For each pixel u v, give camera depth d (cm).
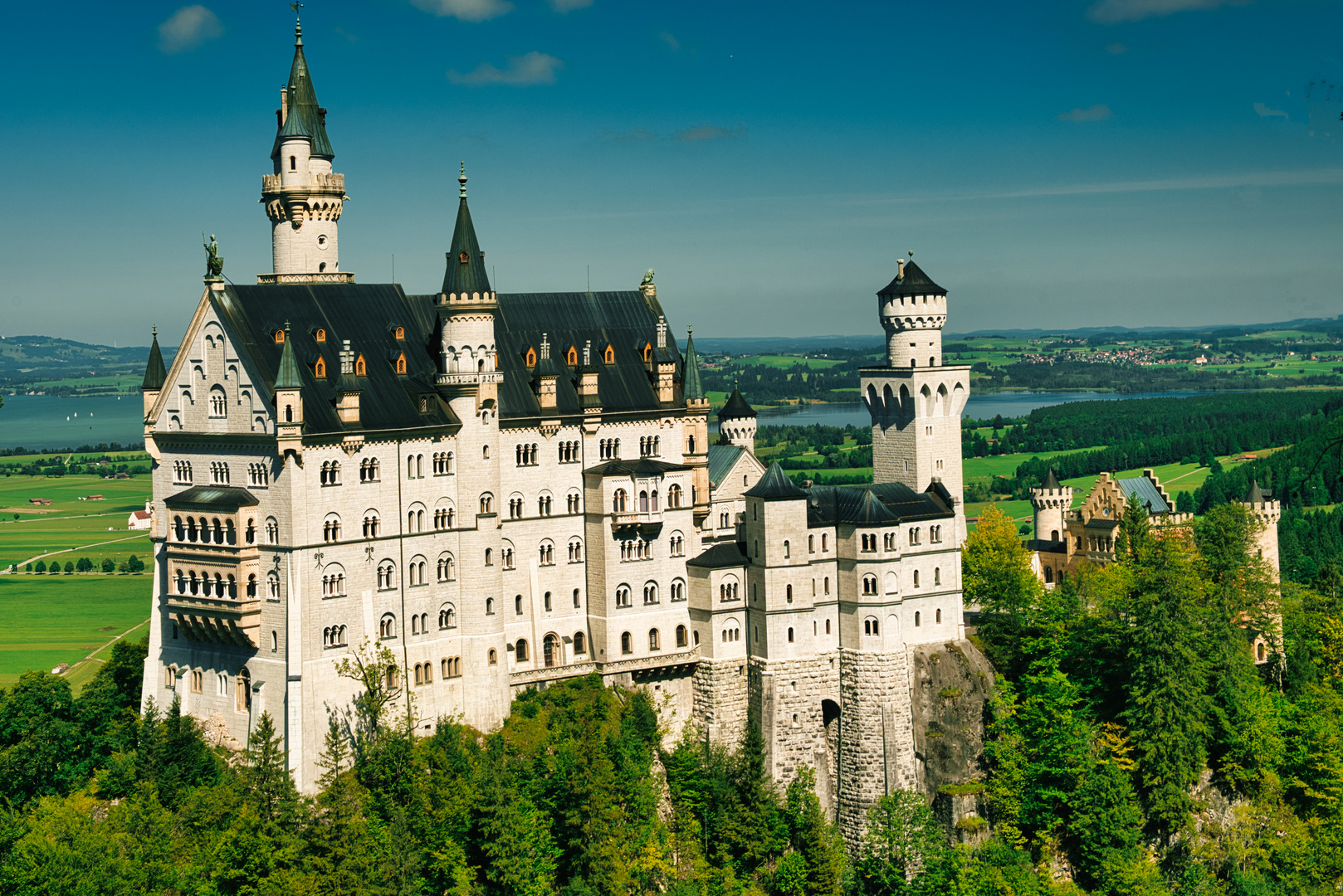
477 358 15488
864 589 16775
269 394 14250
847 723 16938
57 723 15388
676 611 17000
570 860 14425
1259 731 17388
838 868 15712
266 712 14462
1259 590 19225
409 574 15112
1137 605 17188
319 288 15525
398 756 14188
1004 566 18650
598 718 15838
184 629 15100
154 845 13262
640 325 17612
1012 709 17175
